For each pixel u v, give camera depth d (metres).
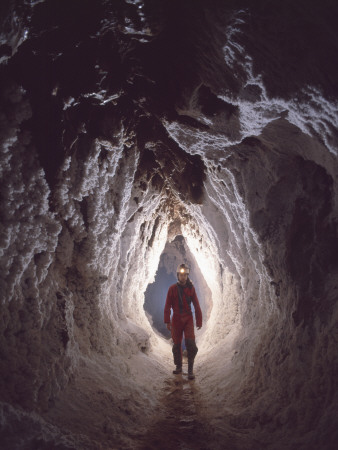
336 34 1.57
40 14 2.03
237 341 5.03
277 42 1.82
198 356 6.48
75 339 3.83
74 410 2.91
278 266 3.44
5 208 2.48
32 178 2.68
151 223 6.95
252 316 4.62
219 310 6.96
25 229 2.69
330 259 2.75
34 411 2.56
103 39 2.47
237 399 3.57
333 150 2.16
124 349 5.01
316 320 2.78
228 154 3.58
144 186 5.24
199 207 5.77
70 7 2.06
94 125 3.32
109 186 4.10
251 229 3.67
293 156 2.96
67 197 3.33
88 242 3.99
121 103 3.48
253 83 2.17
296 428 2.50
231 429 3.04
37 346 2.85
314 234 2.87
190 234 8.21
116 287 5.66
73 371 3.34
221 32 1.98
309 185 2.90
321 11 1.52
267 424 2.83
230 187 4.11
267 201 3.37
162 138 4.62
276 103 2.18
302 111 2.09
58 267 3.75
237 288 5.54
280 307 3.52
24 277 2.83
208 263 7.57
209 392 4.24
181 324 5.41
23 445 2.03
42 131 2.76
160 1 2.03
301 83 1.92
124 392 3.68
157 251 8.12
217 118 2.93
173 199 7.47
